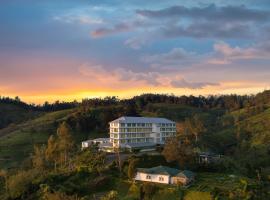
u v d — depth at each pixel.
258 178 156.75
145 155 170.12
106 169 159.38
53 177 156.12
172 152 165.62
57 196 126.31
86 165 169.25
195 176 149.38
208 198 125.69
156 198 133.38
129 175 151.12
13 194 153.38
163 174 144.50
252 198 125.12
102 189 146.12
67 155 198.50
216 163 169.00
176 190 133.25
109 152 197.88
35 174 163.88
